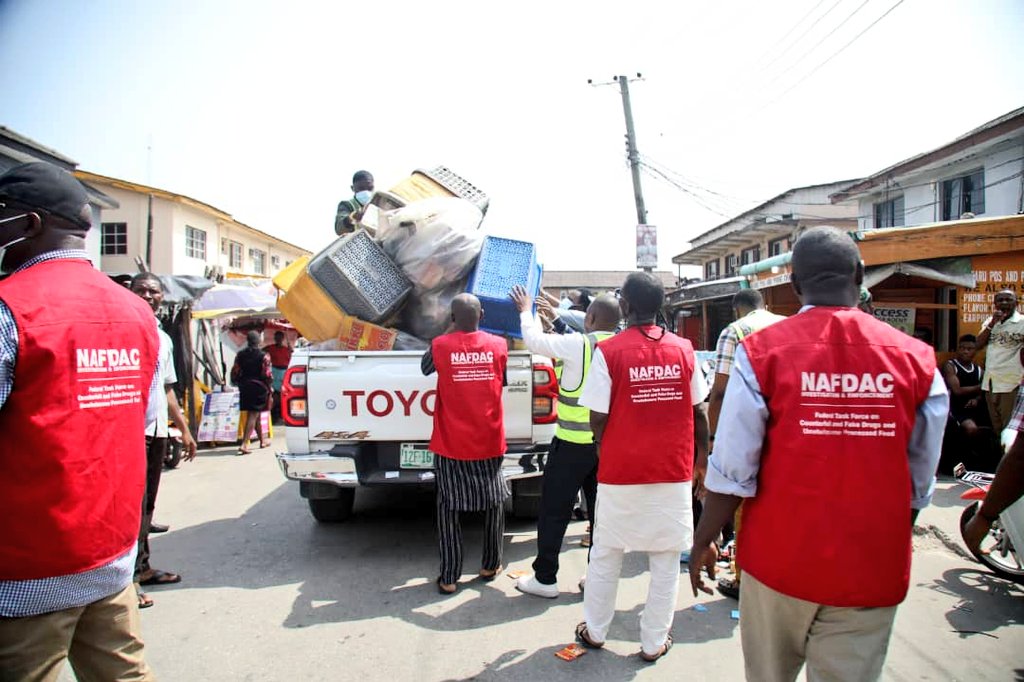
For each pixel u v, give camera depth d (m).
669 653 3.23
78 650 2.02
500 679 2.99
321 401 4.57
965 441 6.71
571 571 4.38
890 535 1.77
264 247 33.53
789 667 1.98
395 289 4.92
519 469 4.57
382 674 3.04
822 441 1.81
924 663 3.11
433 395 4.57
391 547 4.87
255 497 6.46
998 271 7.80
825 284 1.98
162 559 4.61
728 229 30.03
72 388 1.81
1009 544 4.05
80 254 2.02
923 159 15.34
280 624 3.56
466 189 5.93
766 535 1.90
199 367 10.71
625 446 3.03
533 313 4.66
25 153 9.44
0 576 1.73
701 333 15.18
